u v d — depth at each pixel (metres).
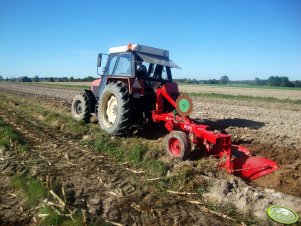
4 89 38.22
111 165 7.23
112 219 4.83
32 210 5.03
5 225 4.64
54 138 9.59
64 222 4.52
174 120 7.97
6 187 5.91
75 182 6.11
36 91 33.59
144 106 9.28
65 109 14.95
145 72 9.38
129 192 5.76
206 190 5.75
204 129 7.03
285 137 9.43
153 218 4.87
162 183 6.09
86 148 8.59
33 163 7.11
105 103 9.61
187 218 4.84
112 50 9.91
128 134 9.27
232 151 6.89
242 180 6.15
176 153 7.26
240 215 4.96
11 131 9.41
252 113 15.36
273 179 6.27
